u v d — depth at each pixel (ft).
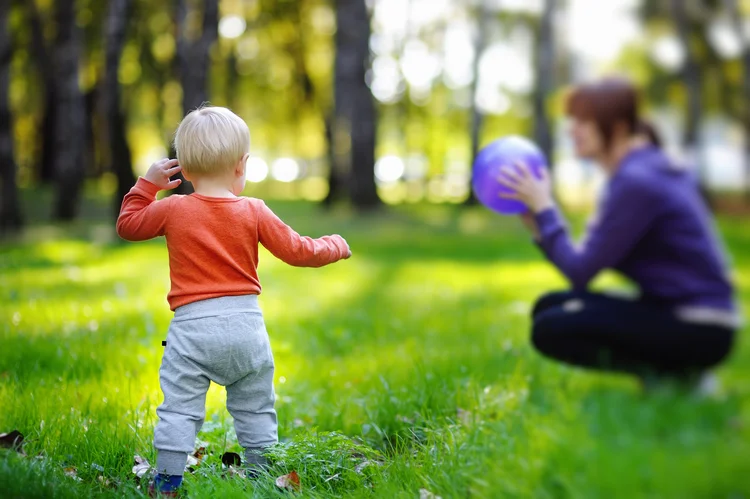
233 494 9.21
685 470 8.48
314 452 10.38
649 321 12.17
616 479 8.36
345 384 14.14
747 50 85.20
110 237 50.16
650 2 88.33
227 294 9.99
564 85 76.43
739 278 29.25
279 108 108.06
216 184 10.48
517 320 21.98
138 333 17.67
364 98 67.97
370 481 10.00
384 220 64.08
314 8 90.79
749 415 10.39
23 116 98.17
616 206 12.18
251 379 10.21
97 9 75.00
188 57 46.03
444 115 127.24
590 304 12.84
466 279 32.91
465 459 9.68
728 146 127.44
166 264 35.63
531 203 13.23
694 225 12.10
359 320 21.52
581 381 13.67
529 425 10.16
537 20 85.66
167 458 9.60
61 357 14.92
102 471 10.16
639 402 10.91
